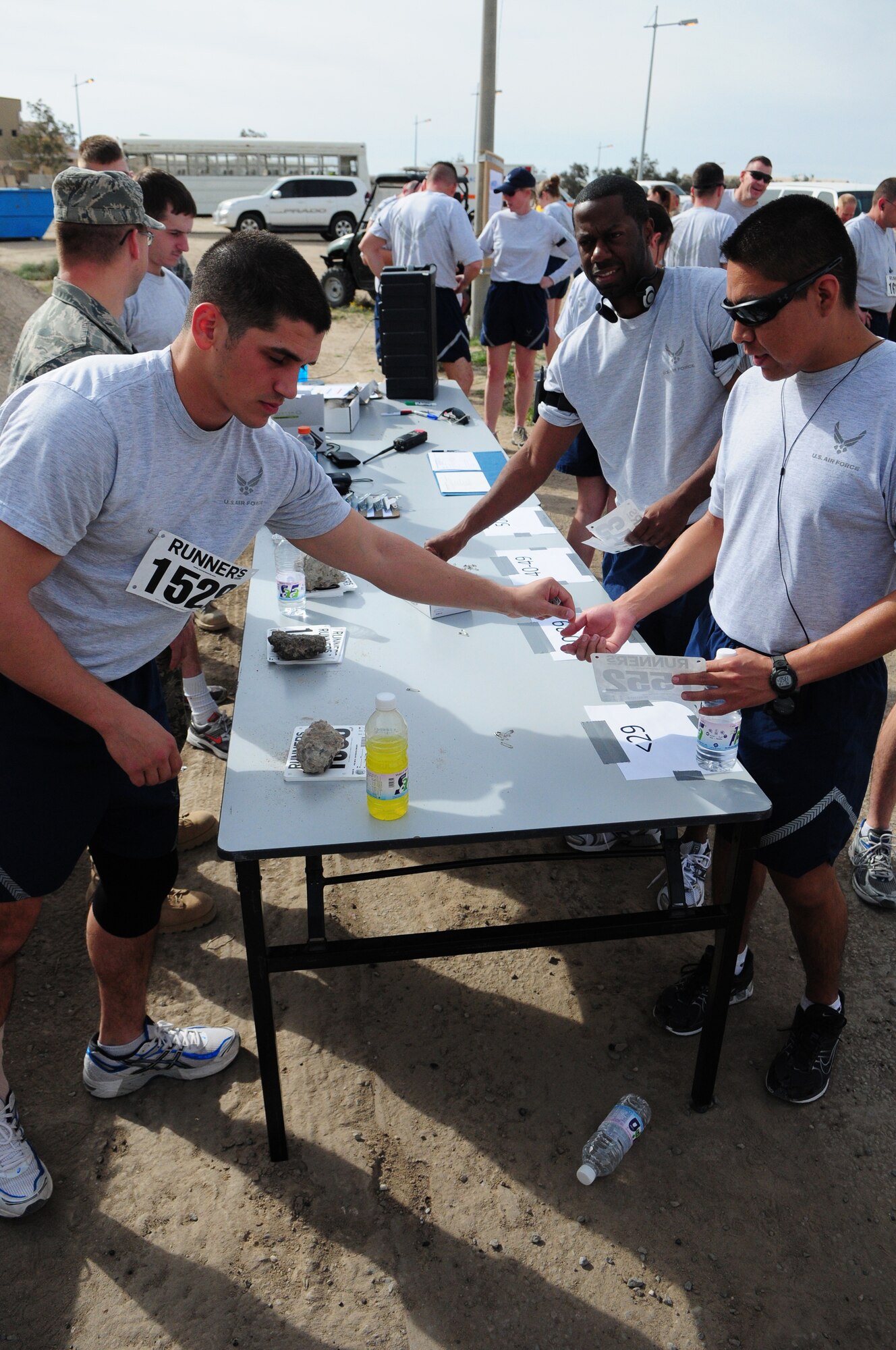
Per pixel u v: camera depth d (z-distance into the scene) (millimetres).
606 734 1994
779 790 1927
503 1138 2133
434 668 2254
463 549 2865
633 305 2449
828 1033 2213
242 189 25250
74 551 1605
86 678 1568
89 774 1741
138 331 3254
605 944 2746
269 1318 1770
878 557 1777
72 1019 2455
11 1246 1898
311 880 1872
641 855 2279
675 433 2545
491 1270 1854
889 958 2701
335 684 2172
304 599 2510
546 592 2154
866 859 2930
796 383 1806
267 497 1728
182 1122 2166
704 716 1846
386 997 2531
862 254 5602
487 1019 2465
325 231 21391
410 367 4613
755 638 1977
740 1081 2291
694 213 6305
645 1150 2111
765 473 1878
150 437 1513
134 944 2029
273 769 1853
